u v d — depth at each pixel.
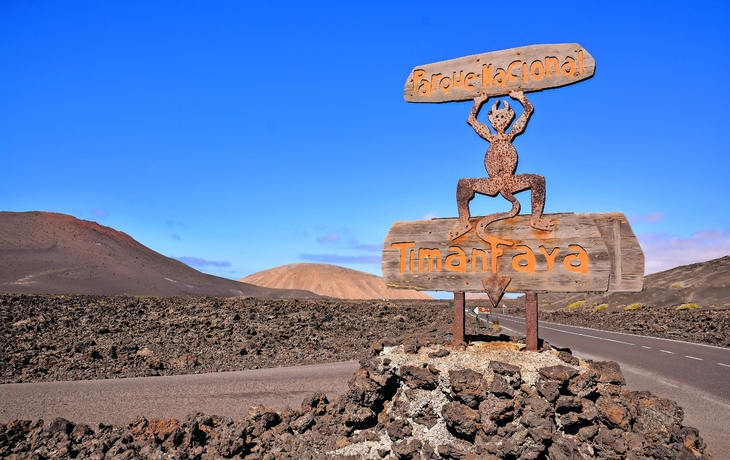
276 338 21.12
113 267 97.50
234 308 32.75
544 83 7.13
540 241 6.89
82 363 14.62
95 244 109.75
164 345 18.66
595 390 6.08
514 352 6.75
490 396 6.05
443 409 6.21
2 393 10.80
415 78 7.86
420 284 7.46
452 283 7.28
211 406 9.71
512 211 7.04
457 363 6.55
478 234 7.19
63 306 29.62
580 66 6.96
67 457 6.66
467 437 6.10
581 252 6.70
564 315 47.75
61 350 16.33
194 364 15.29
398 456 6.23
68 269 87.56
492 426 5.94
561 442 5.75
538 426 5.80
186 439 6.95
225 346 19.08
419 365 6.66
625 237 6.58
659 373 13.49
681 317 31.06
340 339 22.12
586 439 5.97
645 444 5.75
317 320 28.58
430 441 6.27
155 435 7.18
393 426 6.45
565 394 6.07
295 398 10.41
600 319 37.66
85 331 20.75
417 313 38.84
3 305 27.89
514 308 71.00
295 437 7.02
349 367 14.73
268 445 6.97
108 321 23.81
